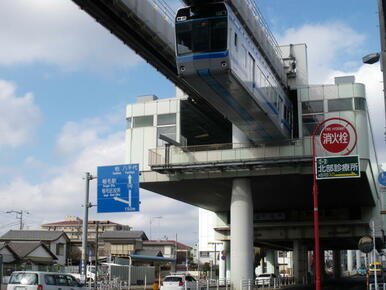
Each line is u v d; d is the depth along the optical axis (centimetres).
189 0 2364
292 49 4103
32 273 2119
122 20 2280
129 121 4056
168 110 3956
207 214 10631
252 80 2725
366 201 4681
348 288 4862
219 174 3656
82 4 2097
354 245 7100
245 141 3588
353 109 3597
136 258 5919
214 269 9150
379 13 1241
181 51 2367
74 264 7550
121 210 2873
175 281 3173
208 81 2441
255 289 3634
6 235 7125
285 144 3462
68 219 13175
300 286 4822
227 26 2316
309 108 3719
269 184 3912
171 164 3600
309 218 5209
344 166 2056
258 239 5381
